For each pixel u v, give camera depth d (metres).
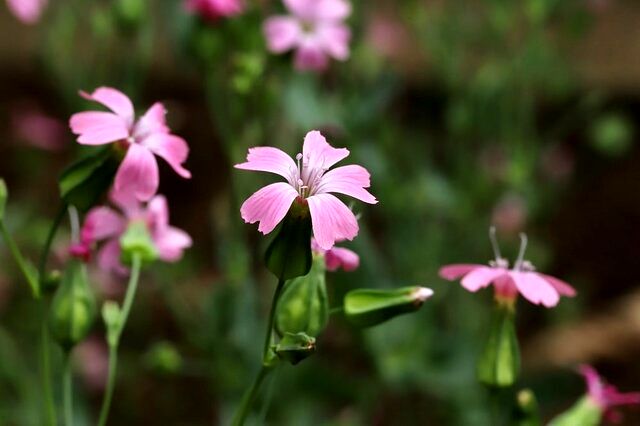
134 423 0.61
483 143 0.59
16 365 0.52
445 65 0.58
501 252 0.58
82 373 0.59
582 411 0.39
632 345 0.61
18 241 0.58
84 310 0.37
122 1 0.50
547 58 0.56
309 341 0.35
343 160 0.52
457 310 0.55
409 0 0.59
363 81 0.54
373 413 0.54
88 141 0.36
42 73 0.78
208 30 0.48
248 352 0.49
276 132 0.53
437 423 0.56
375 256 0.52
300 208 0.34
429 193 0.55
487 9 0.58
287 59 0.49
